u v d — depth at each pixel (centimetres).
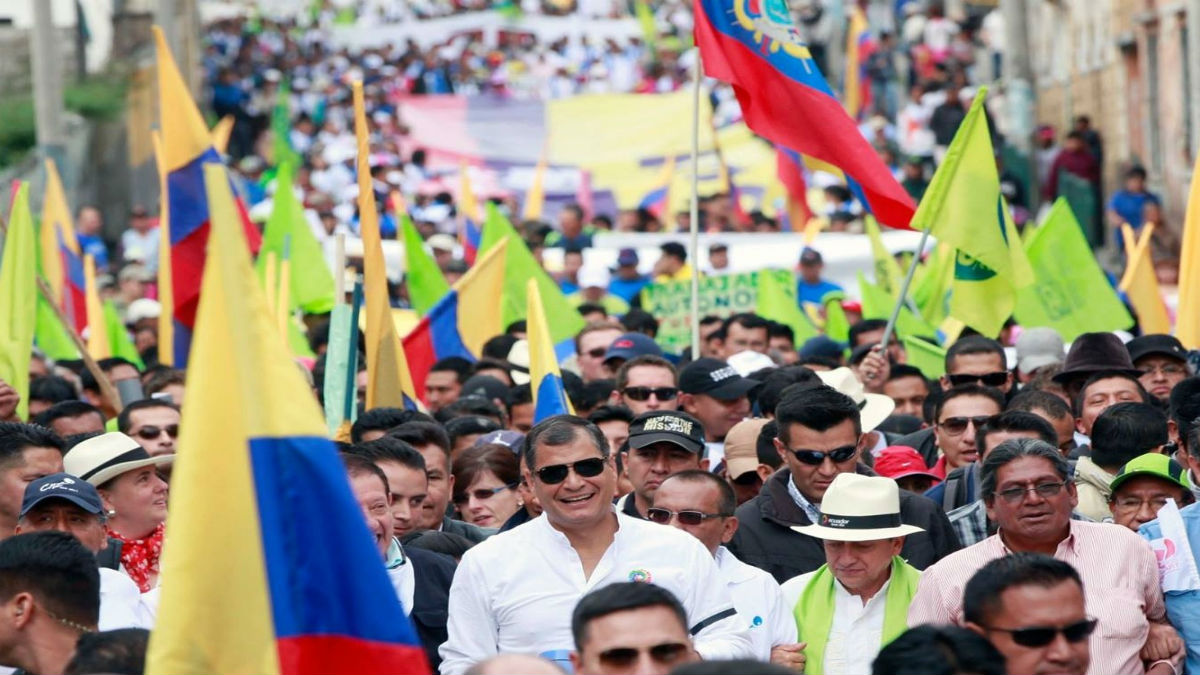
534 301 2480
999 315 2953
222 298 1339
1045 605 1495
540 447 1812
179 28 10081
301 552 1330
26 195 2903
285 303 3409
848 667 1900
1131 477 2042
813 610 1945
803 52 2908
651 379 2748
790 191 6062
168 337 3325
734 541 2136
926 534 2084
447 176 8556
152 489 2109
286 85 10800
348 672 1333
